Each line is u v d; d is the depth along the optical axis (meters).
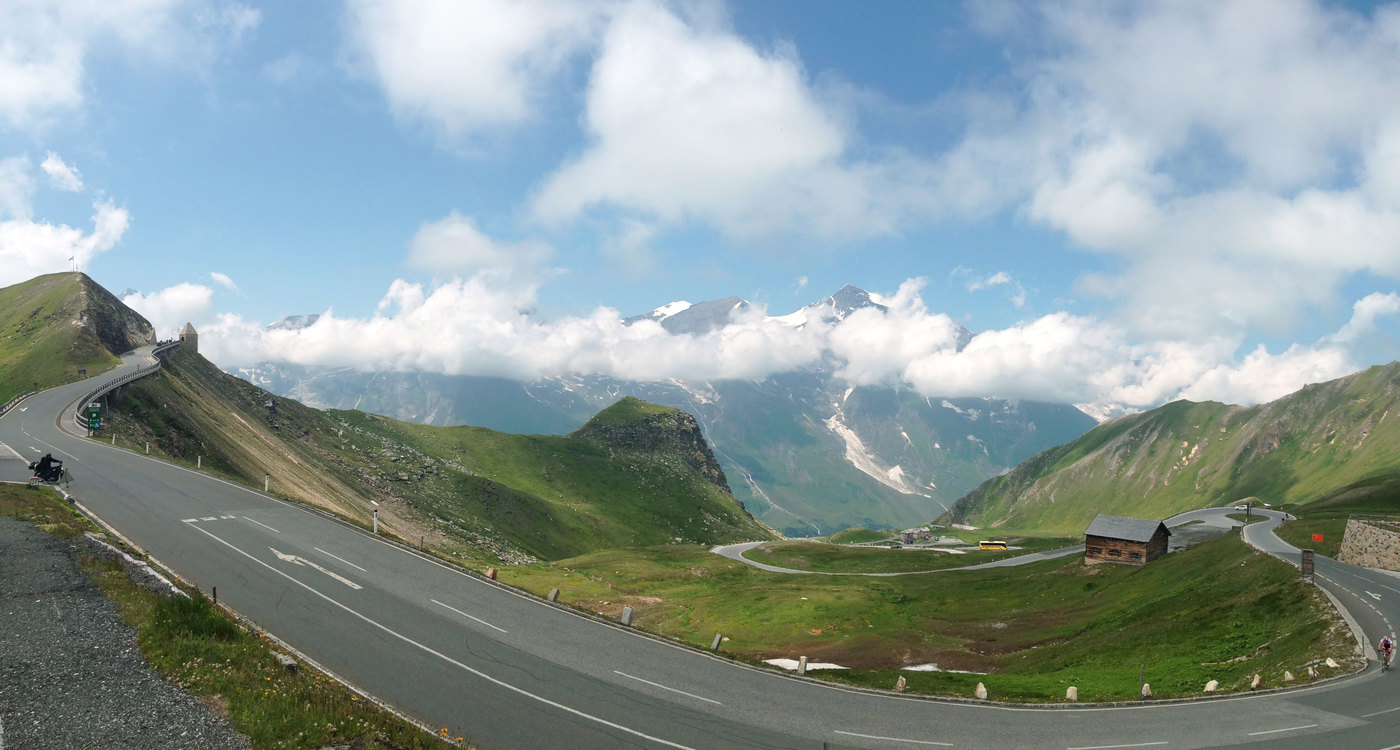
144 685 29.89
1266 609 66.19
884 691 44.50
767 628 99.19
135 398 129.50
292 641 41.06
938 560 179.62
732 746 34.28
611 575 143.62
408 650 42.28
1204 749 35.41
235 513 68.12
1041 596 113.44
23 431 98.88
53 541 48.22
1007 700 43.69
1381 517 116.56
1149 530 129.38
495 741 32.59
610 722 35.91
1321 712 40.16
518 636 47.28
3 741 24.81
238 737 26.72
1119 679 54.72
